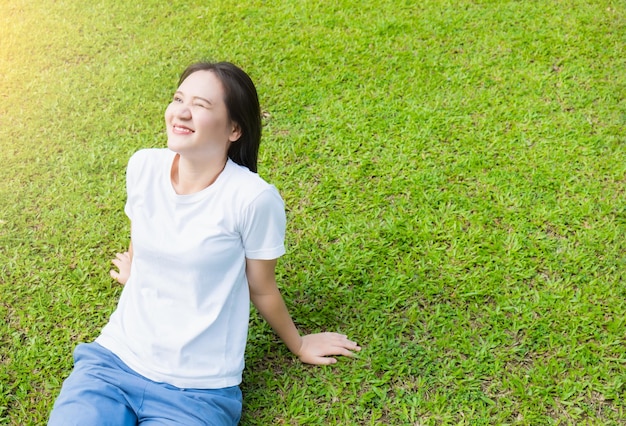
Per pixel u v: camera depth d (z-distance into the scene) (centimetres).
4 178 383
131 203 256
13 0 531
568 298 313
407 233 345
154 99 435
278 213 250
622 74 442
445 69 454
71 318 313
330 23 496
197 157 243
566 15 495
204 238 244
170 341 251
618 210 354
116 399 241
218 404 252
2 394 282
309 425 273
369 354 296
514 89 434
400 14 503
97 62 468
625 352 291
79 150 399
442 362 293
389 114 419
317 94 436
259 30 492
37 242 347
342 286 326
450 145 397
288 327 281
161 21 504
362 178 378
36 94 441
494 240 340
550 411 274
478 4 510
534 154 388
